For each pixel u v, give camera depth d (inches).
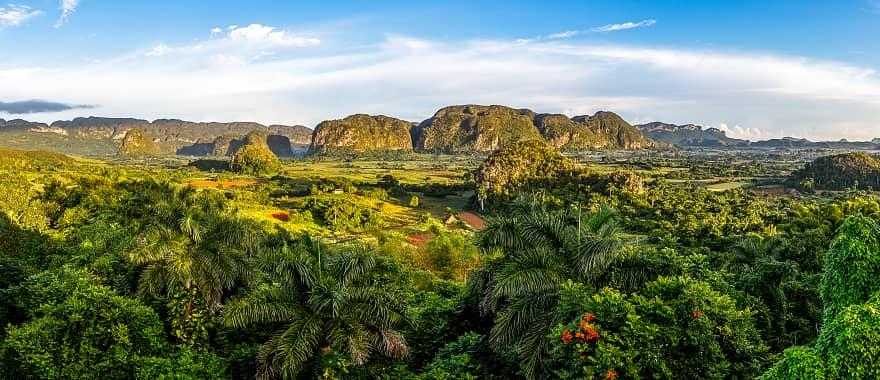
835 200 3262.8
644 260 515.8
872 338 270.2
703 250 1461.6
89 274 672.4
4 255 913.5
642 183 3376.0
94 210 1621.6
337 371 529.3
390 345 556.4
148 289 641.0
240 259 685.3
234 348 617.0
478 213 3486.7
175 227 679.7
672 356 392.2
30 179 2760.8
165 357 557.3
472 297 674.2
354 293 567.2
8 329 542.3
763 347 422.0
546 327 470.9
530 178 3727.9
